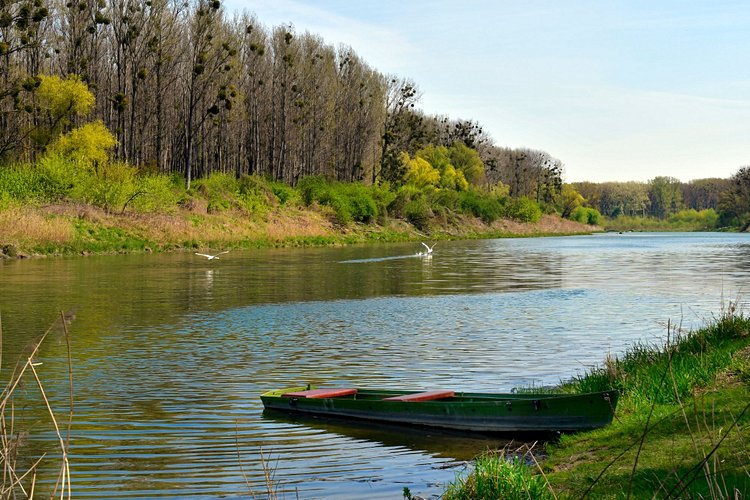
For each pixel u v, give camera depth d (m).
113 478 10.90
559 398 12.47
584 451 11.06
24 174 60.19
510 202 144.00
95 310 28.44
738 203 178.75
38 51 73.50
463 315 28.20
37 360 19.39
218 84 89.62
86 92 67.62
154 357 19.98
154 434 13.12
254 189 80.19
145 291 34.50
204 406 15.05
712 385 13.21
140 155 86.00
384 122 119.88
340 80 109.56
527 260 60.31
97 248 54.81
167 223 63.28
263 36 97.88
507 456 11.74
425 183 123.12
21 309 28.11
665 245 91.00
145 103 84.44
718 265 54.69
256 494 10.34
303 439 12.91
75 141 66.31
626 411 12.88
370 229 92.69
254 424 13.84
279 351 20.94
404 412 13.74
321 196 90.75
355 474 11.13
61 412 14.46
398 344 22.05
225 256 57.72
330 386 16.69
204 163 100.56
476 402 13.11
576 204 180.12
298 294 34.41
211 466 11.48
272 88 99.62
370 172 123.56
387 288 37.38
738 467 8.90
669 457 9.78
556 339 22.80
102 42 83.00
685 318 26.97
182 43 86.50
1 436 9.25
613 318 27.25
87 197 62.38
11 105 70.69
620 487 8.97
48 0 74.19
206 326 25.25
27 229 51.84
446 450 12.28
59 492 10.28
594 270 49.91
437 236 103.19
